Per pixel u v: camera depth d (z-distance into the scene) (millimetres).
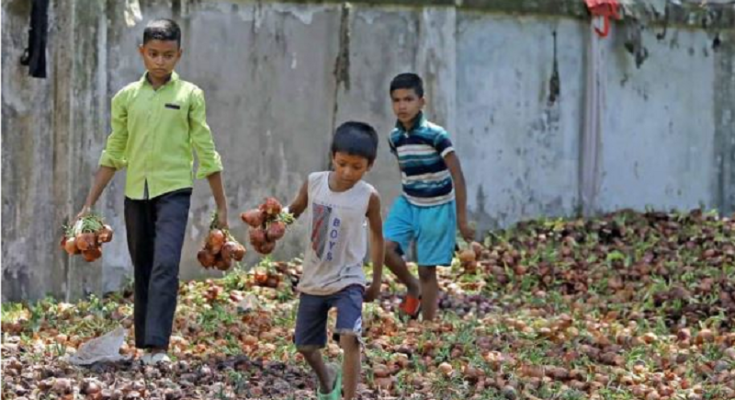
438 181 10938
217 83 12641
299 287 8094
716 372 9688
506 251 13625
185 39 12445
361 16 13398
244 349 9820
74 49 11578
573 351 10016
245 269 12805
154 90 9273
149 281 9227
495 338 10305
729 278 12664
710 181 16531
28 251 11672
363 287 8062
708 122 16453
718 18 16375
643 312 11891
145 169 9219
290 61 13031
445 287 12672
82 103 11641
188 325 10484
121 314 10961
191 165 9398
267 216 8297
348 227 7953
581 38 15195
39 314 10820
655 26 15805
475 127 14406
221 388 8297
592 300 12266
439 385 8891
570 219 14914
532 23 14797
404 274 10992
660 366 9898
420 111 10914
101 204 11883
